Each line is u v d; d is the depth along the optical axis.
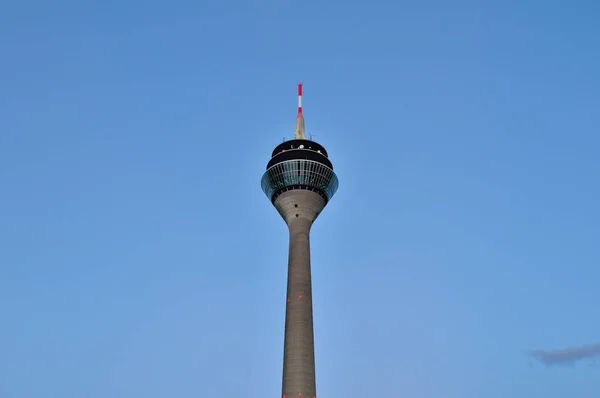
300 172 165.62
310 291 151.75
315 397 137.88
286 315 148.38
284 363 141.75
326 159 171.88
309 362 140.75
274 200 169.62
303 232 160.50
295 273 153.12
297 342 142.25
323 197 168.38
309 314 147.50
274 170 168.62
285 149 174.25
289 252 158.25
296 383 136.88
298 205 163.50
